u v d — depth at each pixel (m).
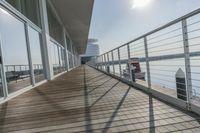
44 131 2.08
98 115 2.48
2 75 3.64
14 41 4.34
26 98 3.88
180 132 1.82
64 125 2.21
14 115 2.74
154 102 2.95
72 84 5.57
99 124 2.16
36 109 3.00
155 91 3.39
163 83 4.52
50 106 3.12
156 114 2.38
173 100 2.78
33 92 4.53
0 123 2.43
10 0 4.16
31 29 5.58
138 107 2.72
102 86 4.86
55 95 4.04
